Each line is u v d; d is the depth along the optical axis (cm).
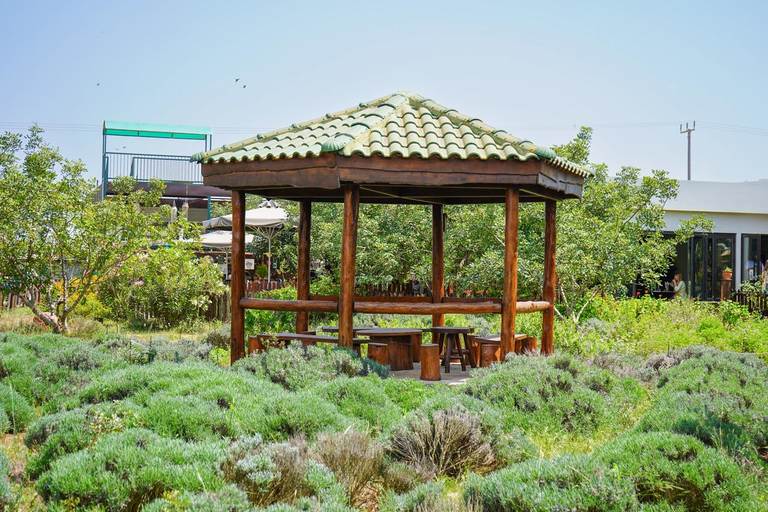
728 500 432
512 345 886
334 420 571
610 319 1467
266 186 887
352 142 827
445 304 884
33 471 503
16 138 1606
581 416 657
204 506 378
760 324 1473
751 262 2428
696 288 2369
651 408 699
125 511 420
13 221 1403
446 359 988
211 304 1847
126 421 532
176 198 2989
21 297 1466
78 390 752
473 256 1728
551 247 1030
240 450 466
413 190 1097
